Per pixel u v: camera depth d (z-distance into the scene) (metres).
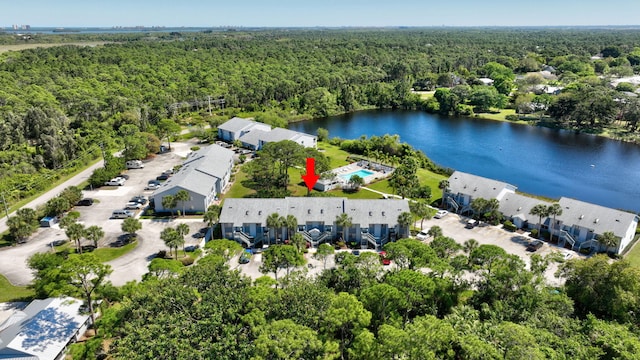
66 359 50.56
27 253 76.12
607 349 44.75
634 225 79.31
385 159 132.38
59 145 128.12
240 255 75.44
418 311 54.38
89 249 77.50
